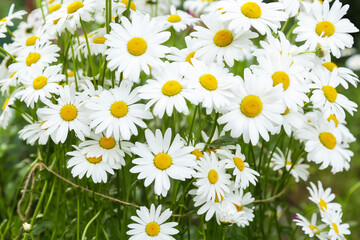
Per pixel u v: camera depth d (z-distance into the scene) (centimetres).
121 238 77
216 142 74
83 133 71
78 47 81
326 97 74
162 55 70
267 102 69
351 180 132
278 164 84
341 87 155
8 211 93
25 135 75
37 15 89
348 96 158
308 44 75
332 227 78
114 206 81
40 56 76
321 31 76
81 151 72
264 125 69
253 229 87
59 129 71
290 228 88
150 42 70
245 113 69
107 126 69
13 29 107
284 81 71
